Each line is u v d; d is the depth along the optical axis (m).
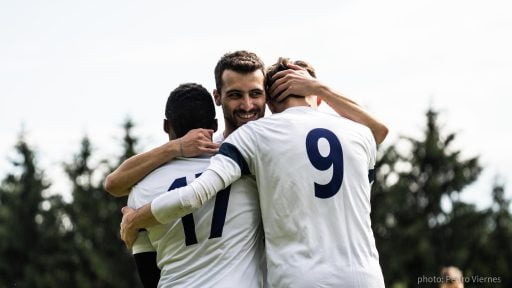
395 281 53.75
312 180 7.04
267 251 7.13
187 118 7.69
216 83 8.00
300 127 7.21
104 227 60.03
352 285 6.85
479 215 56.34
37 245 61.75
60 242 61.16
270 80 7.91
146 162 7.51
